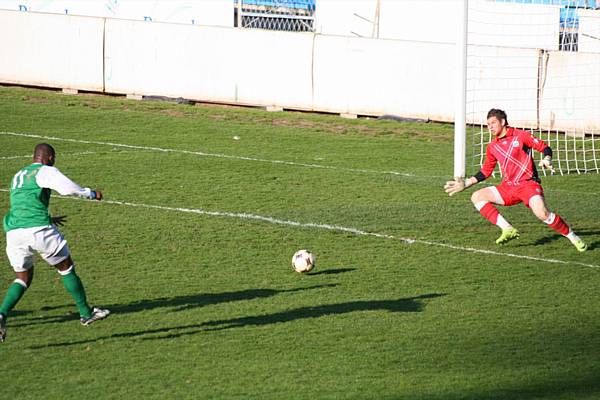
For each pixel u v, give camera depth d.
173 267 39.00
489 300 35.47
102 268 38.69
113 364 28.61
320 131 72.06
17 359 28.98
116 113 76.12
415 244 43.38
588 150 68.50
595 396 26.47
